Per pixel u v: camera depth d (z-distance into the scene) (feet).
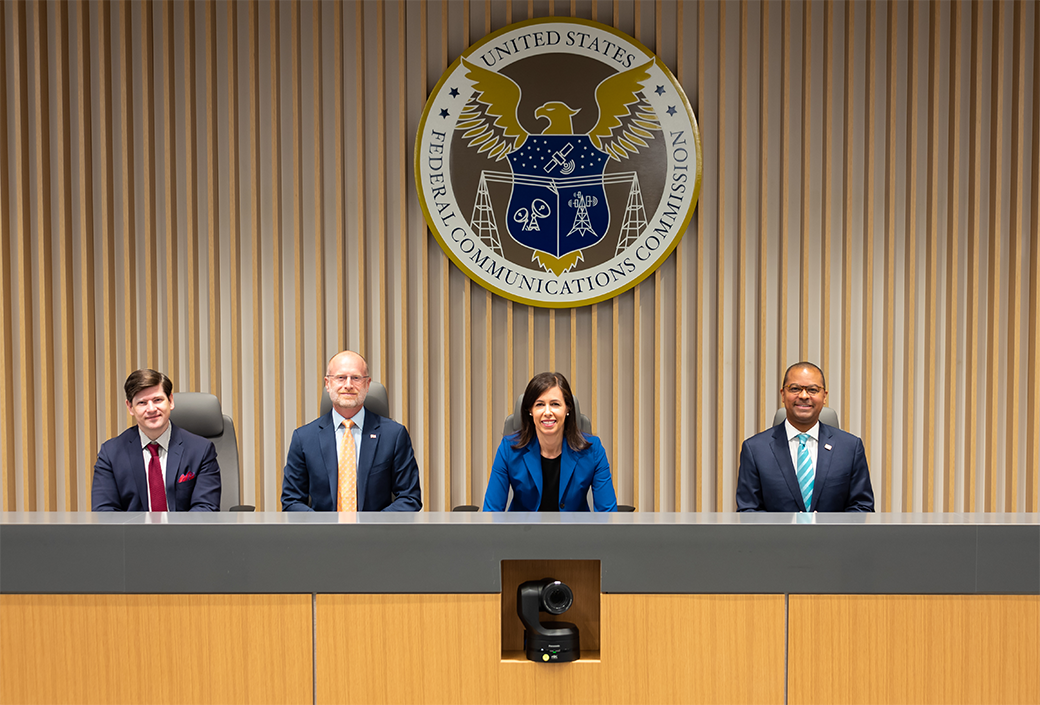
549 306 12.14
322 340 12.27
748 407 12.58
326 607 5.03
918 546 4.99
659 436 12.25
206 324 12.53
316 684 5.04
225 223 12.44
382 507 8.61
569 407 7.81
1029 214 12.34
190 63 12.12
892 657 4.99
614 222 12.04
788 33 12.01
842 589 4.99
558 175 12.00
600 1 12.14
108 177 12.21
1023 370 12.49
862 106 12.34
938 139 12.22
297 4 12.05
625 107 11.94
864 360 12.42
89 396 12.27
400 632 5.03
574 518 5.18
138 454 8.22
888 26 12.28
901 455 12.67
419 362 12.51
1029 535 5.00
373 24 12.26
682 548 5.00
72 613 5.03
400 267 12.32
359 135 12.16
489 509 7.81
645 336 12.45
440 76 12.19
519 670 5.03
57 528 5.02
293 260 12.47
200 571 5.02
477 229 12.05
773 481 8.13
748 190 12.44
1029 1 12.09
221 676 5.02
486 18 12.03
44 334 12.21
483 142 11.98
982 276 12.51
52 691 5.02
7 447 12.25
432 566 5.02
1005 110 12.42
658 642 5.01
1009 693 4.99
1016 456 12.32
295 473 8.55
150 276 12.17
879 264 12.51
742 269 12.23
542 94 11.94
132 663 5.02
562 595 5.05
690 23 12.21
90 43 12.25
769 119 12.35
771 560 4.99
